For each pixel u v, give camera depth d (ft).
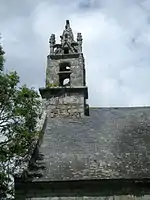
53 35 89.10
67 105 80.94
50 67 85.87
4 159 59.06
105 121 76.95
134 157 63.62
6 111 61.77
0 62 62.28
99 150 66.08
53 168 61.82
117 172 60.23
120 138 69.72
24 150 62.08
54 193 59.36
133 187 59.06
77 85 83.30
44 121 76.33
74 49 87.51
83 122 76.84
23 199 59.16
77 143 68.54
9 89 61.67
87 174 60.08
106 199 58.65
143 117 77.46
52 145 67.87
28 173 60.75
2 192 60.29
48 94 81.97
